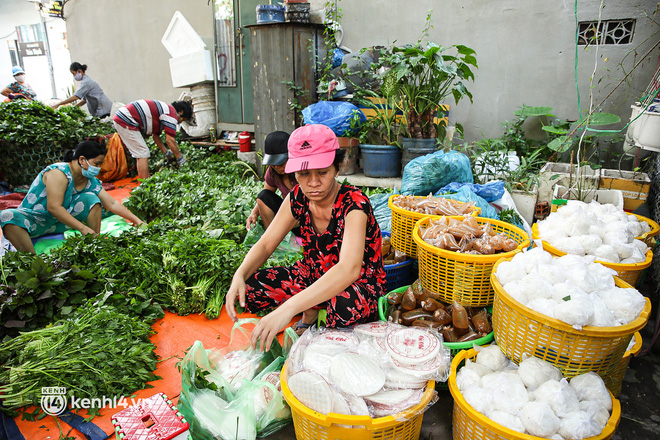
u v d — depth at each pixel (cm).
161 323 278
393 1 600
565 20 516
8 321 243
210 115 736
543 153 541
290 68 549
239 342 247
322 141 181
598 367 166
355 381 164
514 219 344
